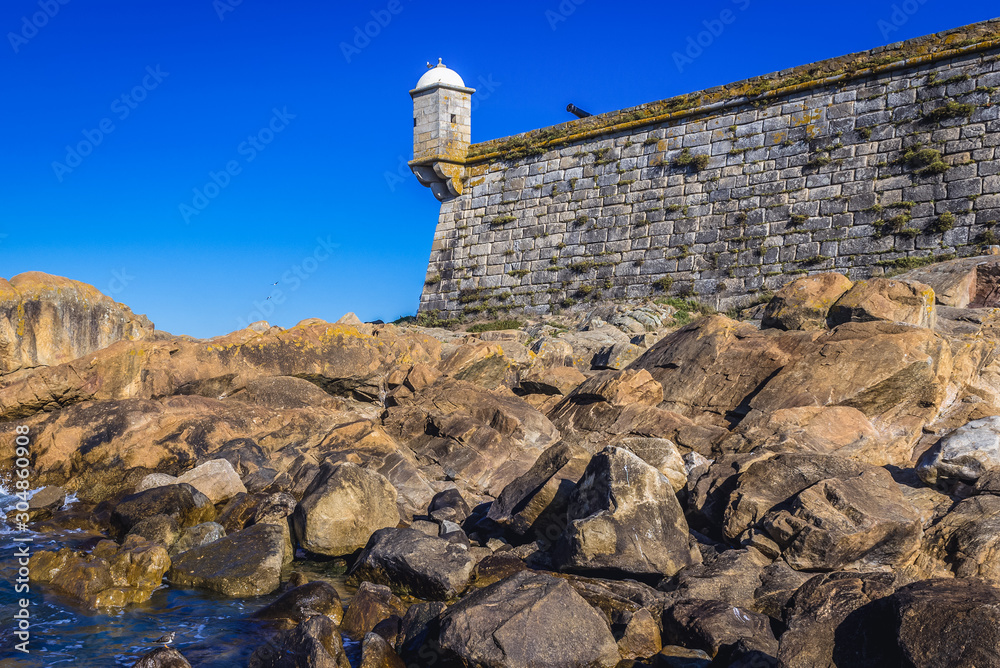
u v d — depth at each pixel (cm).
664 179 3097
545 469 1133
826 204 2689
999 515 870
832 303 1598
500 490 1343
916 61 2552
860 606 697
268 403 1623
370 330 2042
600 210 3256
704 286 2917
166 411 1398
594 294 3209
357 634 820
